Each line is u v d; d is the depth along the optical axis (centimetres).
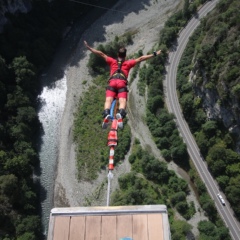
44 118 7656
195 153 6994
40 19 8719
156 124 7244
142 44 8506
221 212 6425
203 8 8506
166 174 6631
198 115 7144
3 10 7962
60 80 8181
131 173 6638
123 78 1390
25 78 7562
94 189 6656
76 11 9212
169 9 9100
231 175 6550
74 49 8688
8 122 7031
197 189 6650
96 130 7338
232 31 6844
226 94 6506
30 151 6769
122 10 9206
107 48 8212
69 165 6988
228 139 6781
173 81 7750
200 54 6912
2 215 5941
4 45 7806
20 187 6362
